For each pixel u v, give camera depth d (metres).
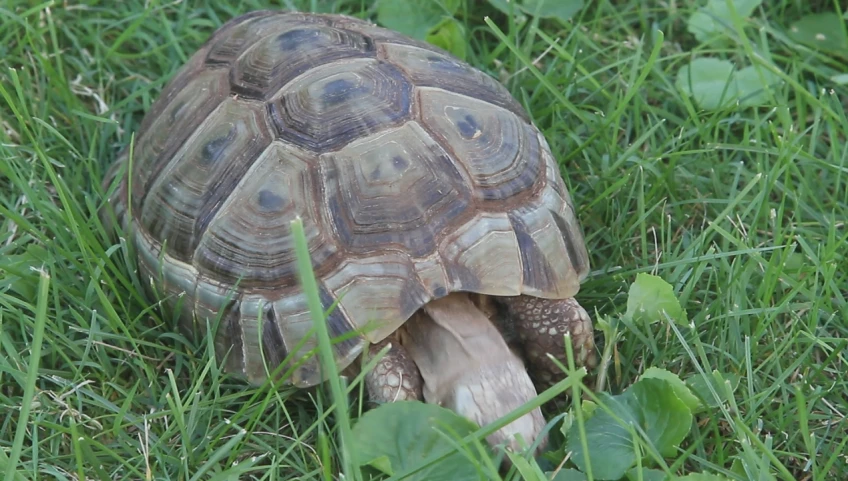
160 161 0.98
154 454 0.94
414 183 0.94
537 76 1.05
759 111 1.09
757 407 0.95
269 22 1.00
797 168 1.04
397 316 0.92
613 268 1.02
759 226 1.03
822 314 0.99
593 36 1.12
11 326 0.98
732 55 1.12
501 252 0.94
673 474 0.91
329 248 0.93
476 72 1.00
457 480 0.90
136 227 0.99
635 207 1.05
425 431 0.91
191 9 1.12
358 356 0.94
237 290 0.94
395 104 0.95
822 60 1.10
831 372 0.98
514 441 0.91
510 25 1.09
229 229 0.95
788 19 1.13
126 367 0.98
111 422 0.96
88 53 1.10
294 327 0.93
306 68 0.97
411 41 1.00
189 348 0.97
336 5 1.12
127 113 1.08
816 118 1.05
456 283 0.93
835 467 0.94
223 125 0.96
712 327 0.98
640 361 0.98
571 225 0.97
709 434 0.95
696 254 1.00
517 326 0.96
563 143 1.07
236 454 0.94
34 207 1.01
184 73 1.01
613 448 0.91
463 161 0.95
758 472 0.91
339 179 0.94
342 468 0.93
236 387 0.96
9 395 0.97
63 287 0.98
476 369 0.93
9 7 1.08
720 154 1.07
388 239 0.93
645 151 1.06
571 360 0.88
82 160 1.03
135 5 1.12
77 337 0.99
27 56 1.09
